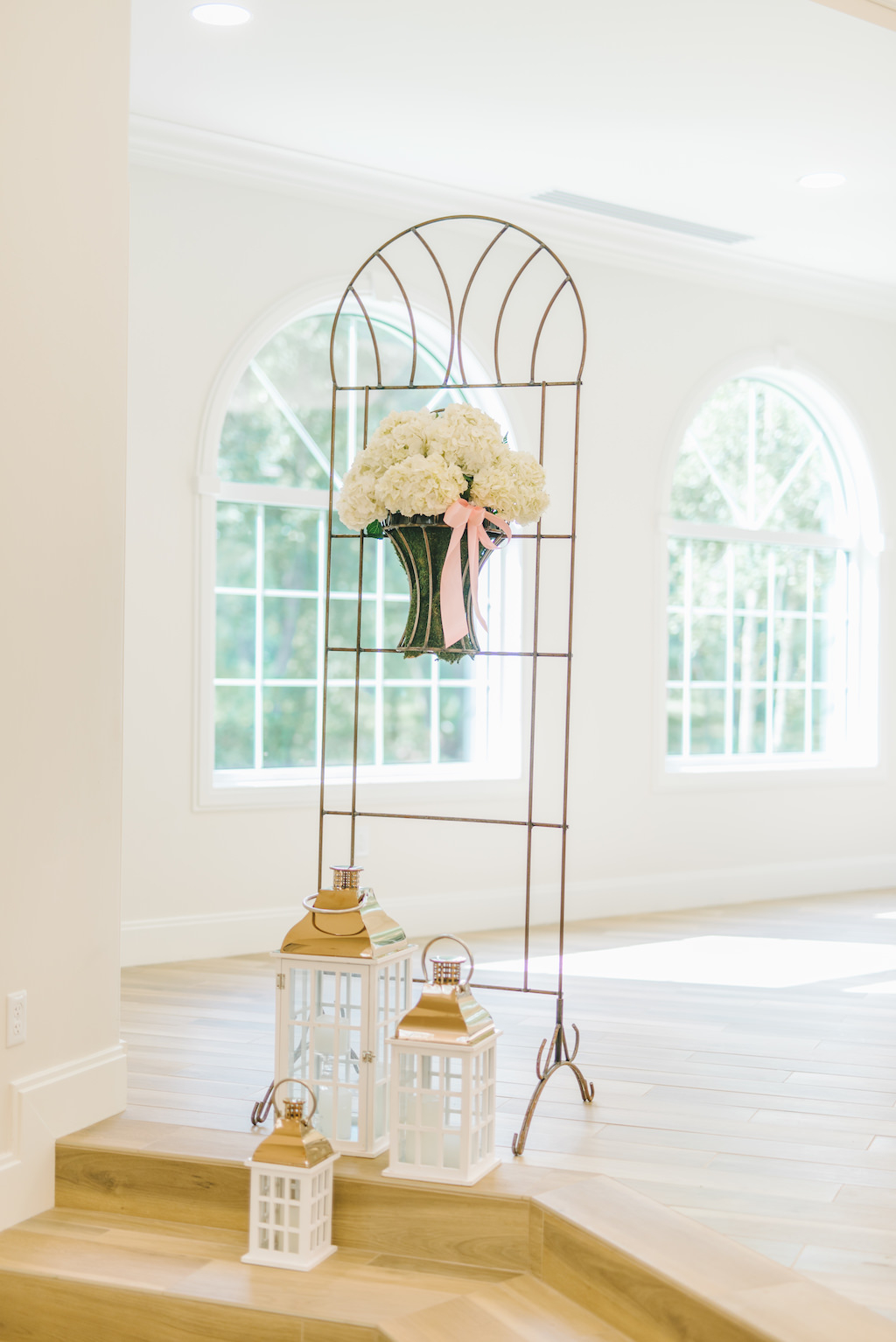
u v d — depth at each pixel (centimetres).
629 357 612
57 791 307
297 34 411
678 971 489
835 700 705
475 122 478
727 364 642
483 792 572
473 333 571
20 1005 296
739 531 664
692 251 614
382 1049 304
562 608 594
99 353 318
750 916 606
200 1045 385
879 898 661
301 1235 274
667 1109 331
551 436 591
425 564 320
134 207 490
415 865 557
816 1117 326
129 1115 322
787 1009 434
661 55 423
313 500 552
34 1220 296
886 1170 292
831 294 670
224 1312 258
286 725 552
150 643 496
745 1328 223
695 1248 251
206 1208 294
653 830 621
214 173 505
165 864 502
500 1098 339
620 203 558
